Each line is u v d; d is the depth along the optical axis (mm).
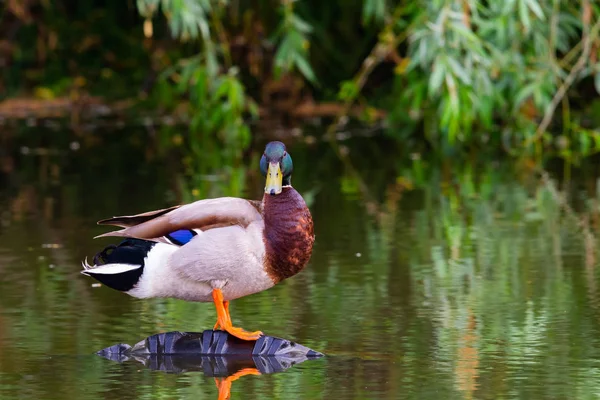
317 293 9922
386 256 11250
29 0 23672
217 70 18484
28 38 24062
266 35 22172
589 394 7258
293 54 17609
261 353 8227
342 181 15656
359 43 22875
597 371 7730
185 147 18719
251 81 22688
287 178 8109
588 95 21984
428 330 8750
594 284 10078
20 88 23656
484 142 19297
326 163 17156
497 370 7777
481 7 15891
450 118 17875
